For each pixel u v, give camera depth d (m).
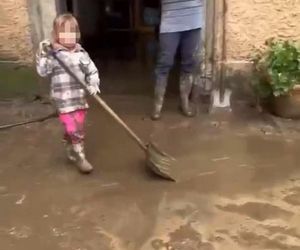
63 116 4.12
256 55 5.21
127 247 3.31
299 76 4.89
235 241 3.35
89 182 4.11
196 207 3.73
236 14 5.12
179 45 5.01
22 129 5.03
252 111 5.30
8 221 3.65
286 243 3.32
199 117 5.22
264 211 3.67
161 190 3.96
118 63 7.17
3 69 5.55
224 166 4.29
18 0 5.31
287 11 5.10
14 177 4.21
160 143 4.71
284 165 4.29
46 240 3.43
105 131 5.00
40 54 3.99
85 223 3.59
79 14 8.12
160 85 5.09
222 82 5.34
